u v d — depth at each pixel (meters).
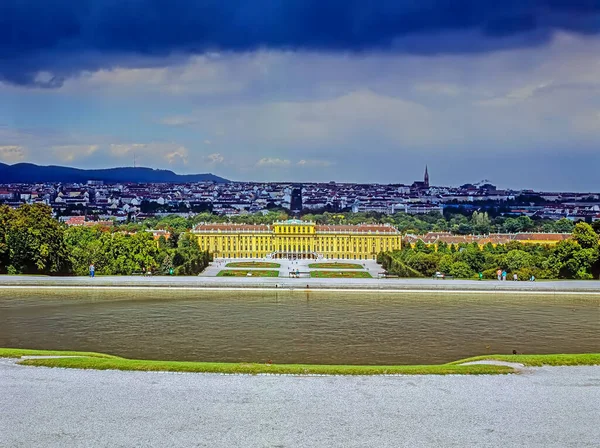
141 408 96.94
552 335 177.38
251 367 119.94
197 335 172.88
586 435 88.31
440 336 174.50
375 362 144.50
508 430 89.69
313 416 94.44
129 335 172.25
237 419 92.94
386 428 90.12
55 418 92.62
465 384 110.56
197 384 109.25
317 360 146.00
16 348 155.38
